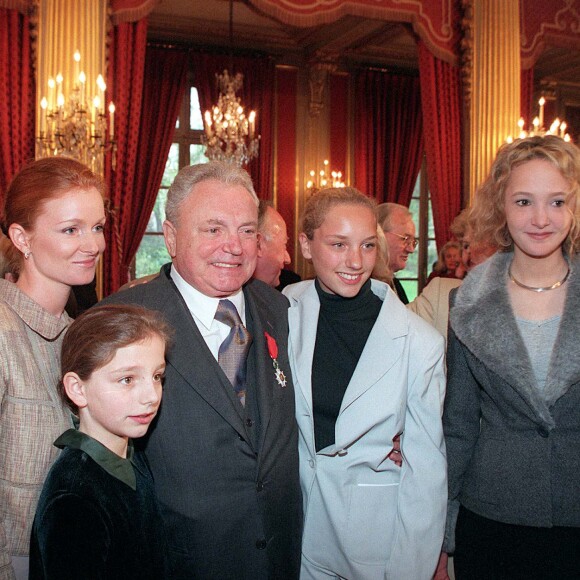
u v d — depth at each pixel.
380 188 10.62
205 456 1.62
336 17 6.13
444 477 1.83
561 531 1.69
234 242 1.65
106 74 5.64
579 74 10.83
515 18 6.60
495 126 6.56
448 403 1.92
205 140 7.62
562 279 1.77
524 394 1.67
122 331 1.40
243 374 1.76
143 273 9.95
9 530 1.48
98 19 5.55
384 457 1.86
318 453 1.88
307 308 1.98
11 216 1.57
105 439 1.44
